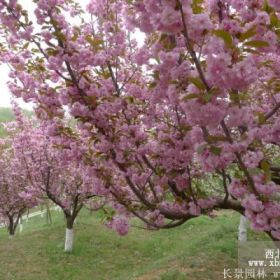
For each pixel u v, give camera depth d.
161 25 2.34
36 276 11.22
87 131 4.43
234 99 2.49
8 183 15.30
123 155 4.27
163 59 2.72
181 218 4.30
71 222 13.09
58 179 12.52
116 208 4.57
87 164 4.69
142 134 4.35
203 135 2.95
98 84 4.16
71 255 12.87
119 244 14.10
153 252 13.34
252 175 2.71
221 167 2.84
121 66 4.89
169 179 4.24
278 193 2.79
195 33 2.33
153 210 4.29
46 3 3.74
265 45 2.25
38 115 4.92
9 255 12.90
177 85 2.78
